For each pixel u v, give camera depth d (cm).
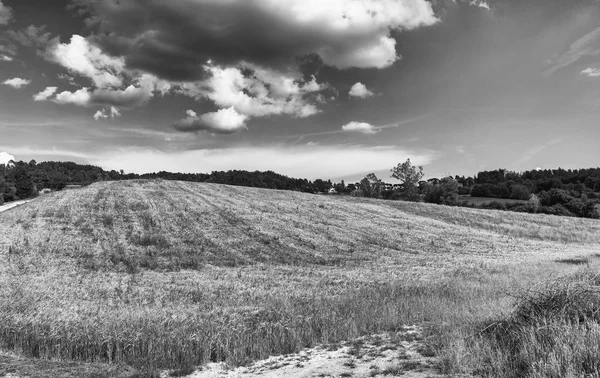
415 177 9850
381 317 1320
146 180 6981
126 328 1212
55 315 1377
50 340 1204
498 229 5175
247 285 2164
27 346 1205
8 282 2162
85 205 4684
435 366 858
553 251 3769
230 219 4422
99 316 1362
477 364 813
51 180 13588
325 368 947
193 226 4059
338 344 1145
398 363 916
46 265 2697
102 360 1141
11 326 1260
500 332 962
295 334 1183
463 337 970
